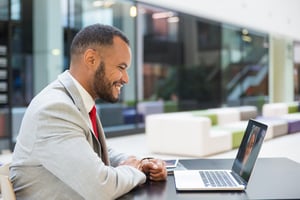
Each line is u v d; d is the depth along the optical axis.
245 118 8.10
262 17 10.59
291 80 13.04
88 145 1.22
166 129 5.50
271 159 1.88
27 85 8.42
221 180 1.41
